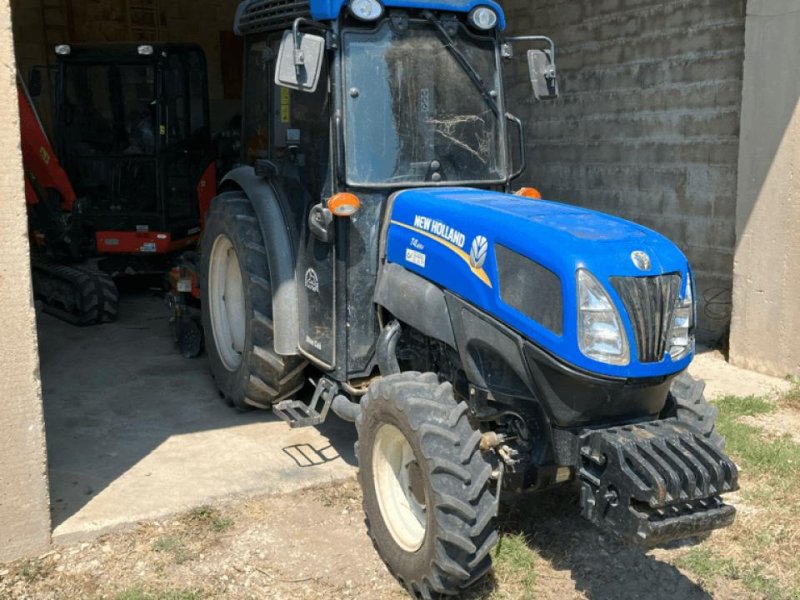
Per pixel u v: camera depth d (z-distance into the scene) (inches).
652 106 312.7
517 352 132.4
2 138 138.6
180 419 215.5
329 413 219.9
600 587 146.6
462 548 126.1
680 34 297.1
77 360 264.8
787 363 253.3
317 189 175.5
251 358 197.9
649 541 116.6
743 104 255.4
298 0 178.4
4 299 142.7
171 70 334.6
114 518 161.8
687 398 147.9
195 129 350.9
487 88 177.3
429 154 172.1
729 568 152.1
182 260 266.7
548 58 178.9
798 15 236.8
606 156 338.3
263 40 203.6
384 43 167.0
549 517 168.9
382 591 144.8
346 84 164.4
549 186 373.4
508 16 386.9
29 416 148.6
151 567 150.7
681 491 116.6
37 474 150.9
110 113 331.6
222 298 225.8
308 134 178.1
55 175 313.0
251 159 215.3
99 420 214.1
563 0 351.9
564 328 124.0
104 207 334.3
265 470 185.2
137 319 315.6
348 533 162.9
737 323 266.5
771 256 253.6
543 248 128.8
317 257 177.5
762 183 252.7
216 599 141.9
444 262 147.2
